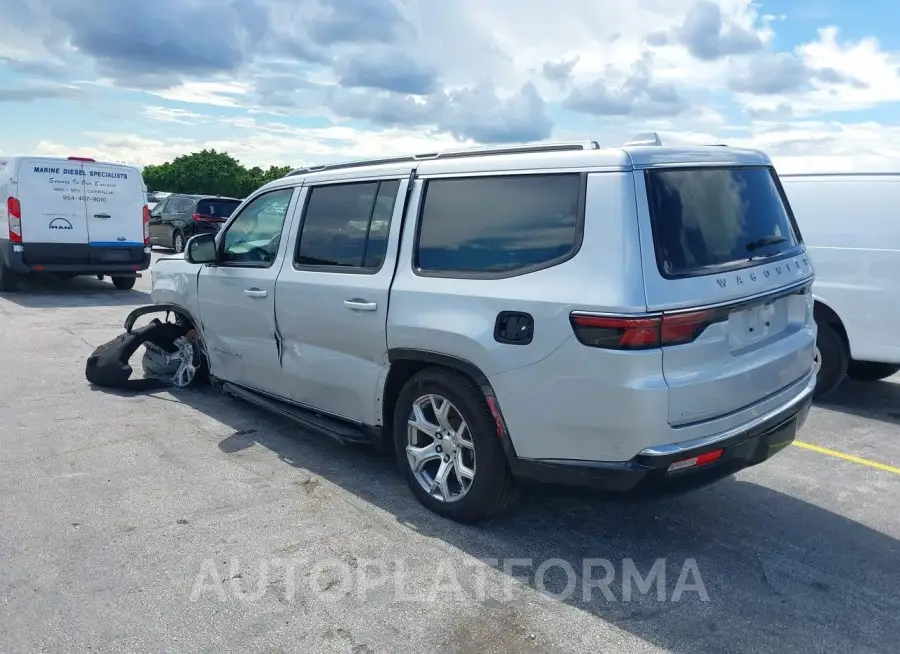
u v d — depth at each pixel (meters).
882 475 5.12
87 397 6.59
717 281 3.56
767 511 4.50
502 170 3.93
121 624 3.20
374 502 4.47
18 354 8.26
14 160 12.29
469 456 4.12
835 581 3.69
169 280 6.56
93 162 12.98
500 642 3.12
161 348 7.05
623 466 3.41
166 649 3.04
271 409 5.40
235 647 3.06
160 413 6.15
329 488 4.66
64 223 12.74
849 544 4.08
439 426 4.21
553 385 3.53
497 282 3.79
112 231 13.27
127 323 6.95
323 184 5.01
